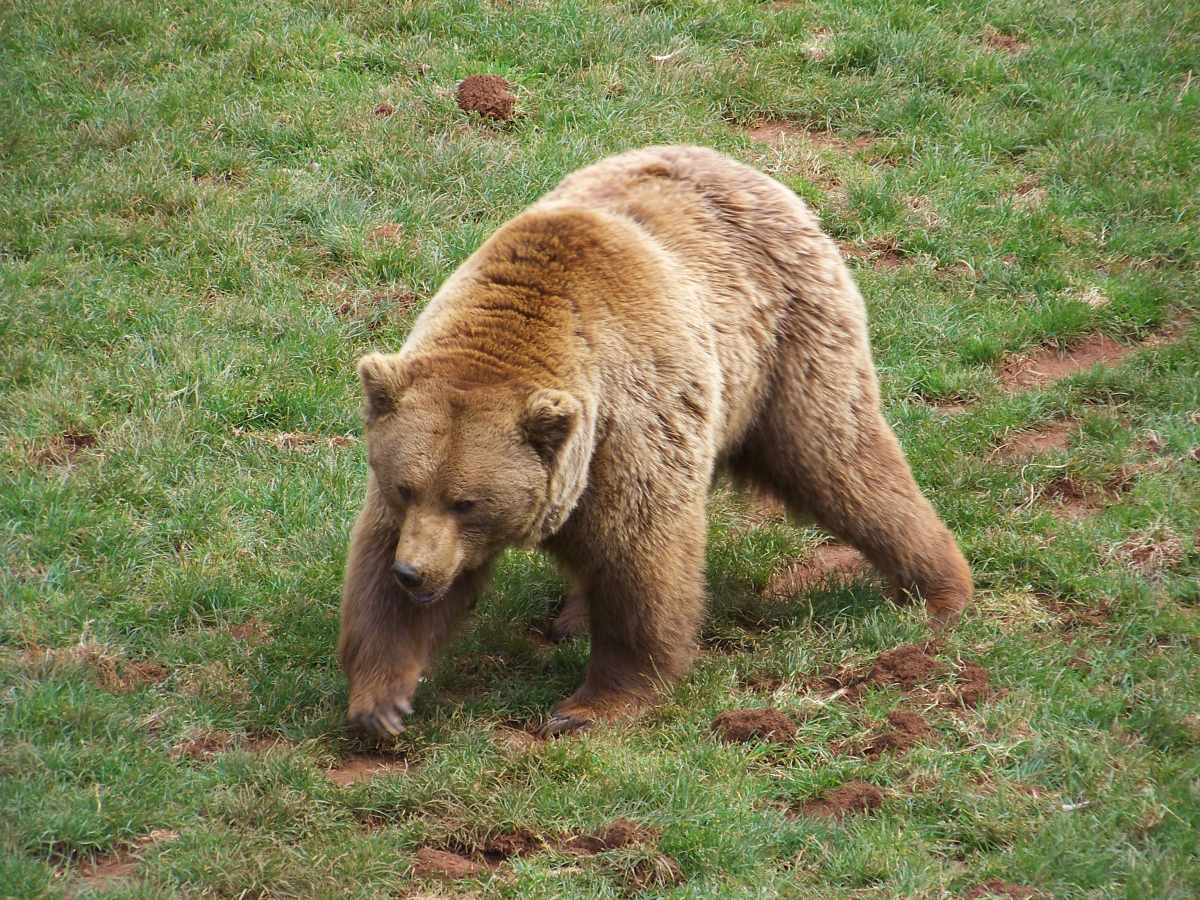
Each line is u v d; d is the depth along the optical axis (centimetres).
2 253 1515
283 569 1163
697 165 1145
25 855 820
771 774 958
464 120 1822
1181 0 2122
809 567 1264
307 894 827
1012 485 1323
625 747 970
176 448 1270
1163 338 1549
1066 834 871
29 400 1300
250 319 1459
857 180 1780
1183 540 1216
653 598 1010
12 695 966
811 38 2041
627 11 2067
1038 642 1103
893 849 870
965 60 1991
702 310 1045
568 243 1002
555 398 900
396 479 908
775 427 1134
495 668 1095
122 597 1112
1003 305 1603
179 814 877
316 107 1797
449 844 888
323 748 965
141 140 1708
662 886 851
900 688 1041
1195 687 1030
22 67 1814
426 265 1558
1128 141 1817
